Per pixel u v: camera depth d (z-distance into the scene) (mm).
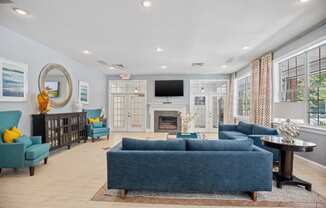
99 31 3689
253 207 2295
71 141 5324
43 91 4328
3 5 2719
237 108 8094
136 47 4699
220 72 8211
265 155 2410
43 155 3633
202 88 8711
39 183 2979
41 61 4504
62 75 5352
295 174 3301
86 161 4105
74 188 2807
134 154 2445
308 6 2752
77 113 5652
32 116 4219
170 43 4395
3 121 3404
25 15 3031
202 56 5566
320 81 3666
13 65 3709
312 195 2588
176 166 2434
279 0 2596
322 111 3623
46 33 3799
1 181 3055
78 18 3135
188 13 2955
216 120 8688
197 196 2561
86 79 6863
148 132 8625
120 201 2432
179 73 8500
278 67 4957
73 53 5281
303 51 3990
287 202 2408
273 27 3496
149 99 8766
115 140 6609
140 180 2457
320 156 3471
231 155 2410
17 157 3197
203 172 2428
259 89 5590
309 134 3713
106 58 5832
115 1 2615
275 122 4836
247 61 6199
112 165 2463
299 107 3734
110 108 8867
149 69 7617
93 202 2406
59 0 2586
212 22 3277
